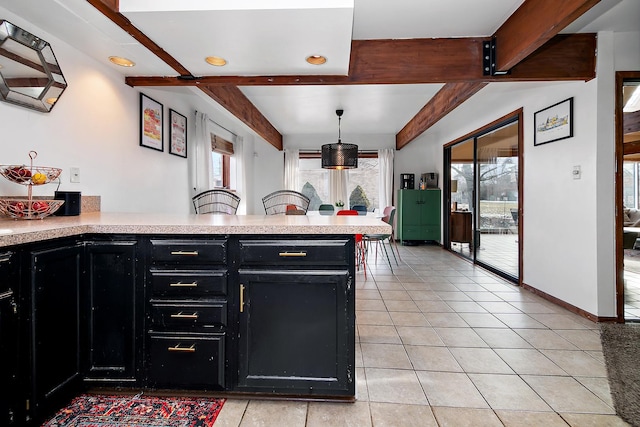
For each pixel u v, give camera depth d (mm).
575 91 2789
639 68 2539
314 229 1508
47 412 1406
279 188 7062
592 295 2635
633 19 2348
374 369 1902
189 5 1708
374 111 5082
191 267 1583
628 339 2287
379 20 2324
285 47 2141
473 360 2008
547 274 3182
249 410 1531
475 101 3961
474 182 4855
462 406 1569
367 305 3018
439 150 6488
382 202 6875
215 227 1531
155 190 3201
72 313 1526
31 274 1303
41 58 1929
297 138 7066
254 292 1561
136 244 1595
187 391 1632
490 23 2377
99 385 1615
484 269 4477
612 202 2570
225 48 2145
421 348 2166
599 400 1616
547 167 3170
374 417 1486
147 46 2139
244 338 1569
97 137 2430
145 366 1606
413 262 4957
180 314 1581
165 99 3371
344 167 4801
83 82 2281
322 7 1688
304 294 1550
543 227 3234
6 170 1658
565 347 2174
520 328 2488
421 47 2621
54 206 1823
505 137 4062
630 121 2703
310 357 1557
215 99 3389
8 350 1228
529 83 3217
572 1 1676
